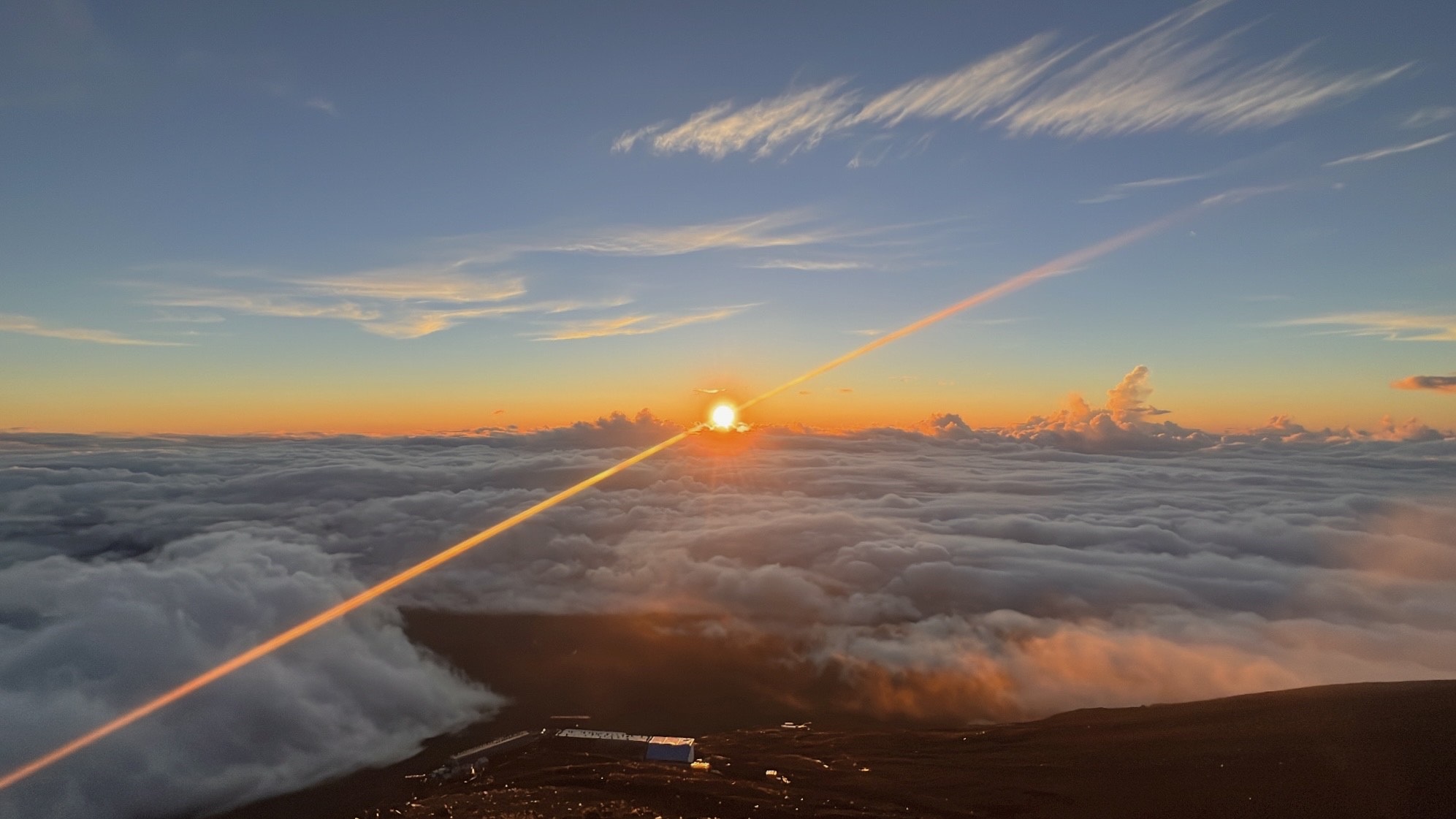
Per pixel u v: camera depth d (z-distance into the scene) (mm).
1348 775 100875
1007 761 131875
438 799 113250
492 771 147250
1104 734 138125
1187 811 98375
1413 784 95562
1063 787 113938
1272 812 94438
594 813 100375
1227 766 110062
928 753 146750
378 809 138375
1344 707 124500
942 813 108625
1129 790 108625
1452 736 105938
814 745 161625
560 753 151625
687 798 112375
